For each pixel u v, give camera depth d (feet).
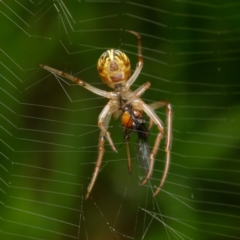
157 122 0.52
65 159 0.58
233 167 0.58
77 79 0.52
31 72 0.59
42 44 0.59
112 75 0.52
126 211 0.58
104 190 0.59
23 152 0.59
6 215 0.57
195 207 0.58
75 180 0.58
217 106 0.59
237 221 0.58
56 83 0.59
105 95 0.52
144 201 0.58
